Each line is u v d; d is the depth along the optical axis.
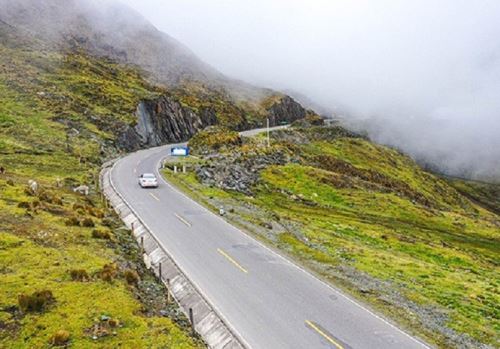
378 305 24.12
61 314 19.22
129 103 105.31
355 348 18.88
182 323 21.20
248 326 20.48
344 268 30.94
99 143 79.12
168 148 96.88
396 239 52.31
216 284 25.23
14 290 20.59
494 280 39.59
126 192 50.34
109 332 18.36
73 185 48.81
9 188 38.06
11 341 17.09
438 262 44.84
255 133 137.25
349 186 85.62
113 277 23.72
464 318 24.61
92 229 31.80
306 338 19.58
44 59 123.56
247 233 36.19
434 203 138.00
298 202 69.19
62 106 89.62
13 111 79.75
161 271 27.64
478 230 83.94
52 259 24.70
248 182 71.69
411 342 19.75
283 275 27.19
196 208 44.22
